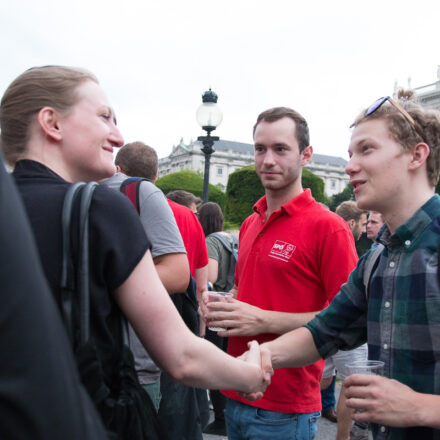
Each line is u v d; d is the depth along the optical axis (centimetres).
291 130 206
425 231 123
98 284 92
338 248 188
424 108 131
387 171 128
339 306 151
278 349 151
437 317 116
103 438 56
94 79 115
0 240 47
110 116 117
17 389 46
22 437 46
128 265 93
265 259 202
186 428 187
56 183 98
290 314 190
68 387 51
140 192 199
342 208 453
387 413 111
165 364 103
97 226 92
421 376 118
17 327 47
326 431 371
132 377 95
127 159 266
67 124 107
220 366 111
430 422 110
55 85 106
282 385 190
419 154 127
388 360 126
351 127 143
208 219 443
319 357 154
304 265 195
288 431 190
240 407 200
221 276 416
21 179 98
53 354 50
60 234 91
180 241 203
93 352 86
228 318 185
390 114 128
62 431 49
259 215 228
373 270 140
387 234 135
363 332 153
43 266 89
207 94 707
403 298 123
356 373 121
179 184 2805
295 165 209
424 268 119
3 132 107
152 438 92
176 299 206
